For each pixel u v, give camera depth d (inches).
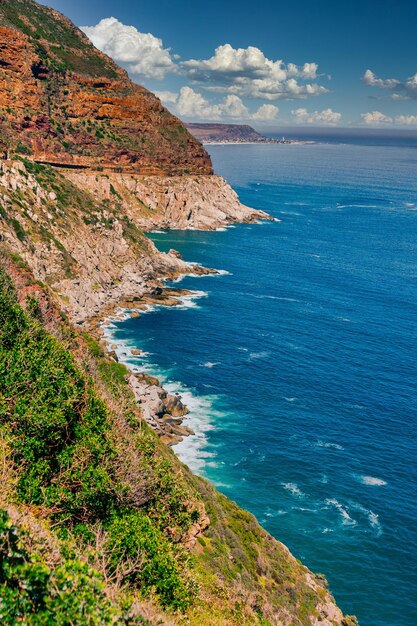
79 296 3993.6
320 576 1774.1
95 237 4810.5
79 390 1364.4
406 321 4242.1
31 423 1108.5
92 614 533.3
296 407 2859.3
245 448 2465.6
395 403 2947.8
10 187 4244.6
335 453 2486.5
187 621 892.6
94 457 1156.5
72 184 5201.8
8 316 1477.6
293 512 2107.5
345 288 5108.3
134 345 3523.6
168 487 1294.3
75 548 753.0
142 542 961.5
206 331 3855.8
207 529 1419.8
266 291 4931.1
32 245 3897.6
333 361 3452.3
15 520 665.6
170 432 2488.9
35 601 514.6
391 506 2180.1
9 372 1217.4
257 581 1389.0
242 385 3058.6
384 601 1756.9
